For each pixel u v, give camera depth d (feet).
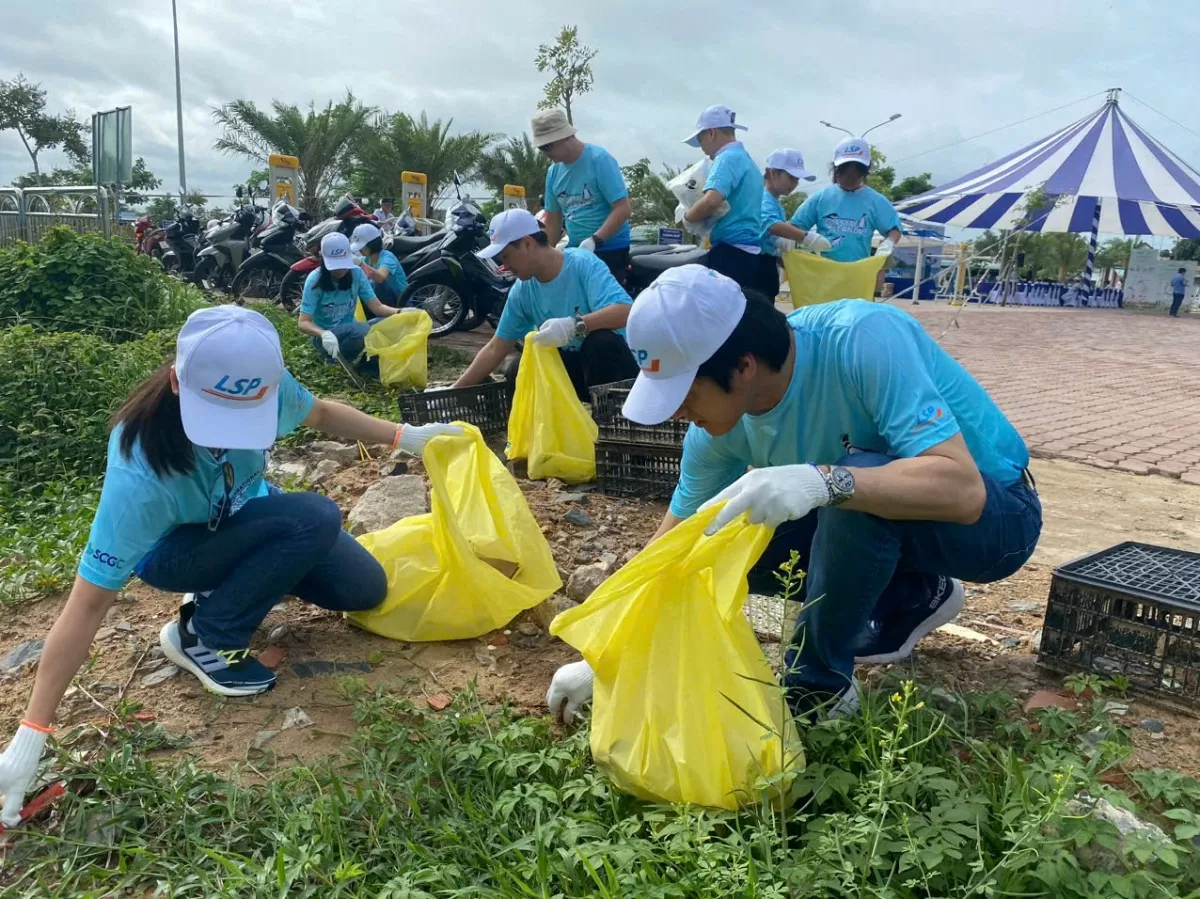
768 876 5.90
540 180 102.94
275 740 8.38
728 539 7.06
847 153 21.86
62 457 16.62
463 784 7.50
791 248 21.38
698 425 7.88
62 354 18.58
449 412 17.53
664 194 103.14
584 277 16.21
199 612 9.26
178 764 7.97
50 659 7.41
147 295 29.17
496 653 10.09
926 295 98.78
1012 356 41.16
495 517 10.85
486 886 6.37
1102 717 7.97
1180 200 66.64
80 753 8.11
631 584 7.13
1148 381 33.78
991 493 8.02
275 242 42.83
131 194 69.97
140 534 7.82
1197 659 8.50
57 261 28.22
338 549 9.86
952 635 10.49
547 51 44.75
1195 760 7.80
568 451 15.61
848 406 7.57
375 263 31.27
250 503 9.25
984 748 7.39
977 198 73.61
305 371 23.30
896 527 7.72
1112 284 126.93
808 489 6.68
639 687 7.16
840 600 7.70
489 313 31.19
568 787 7.08
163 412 7.94
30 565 12.08
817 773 6.79
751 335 7.06
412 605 10.32
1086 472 18.88
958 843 5.97
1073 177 68.08
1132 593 8.75
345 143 95.40
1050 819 6.07
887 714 7.59
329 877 6.36
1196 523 15.33
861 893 5.77
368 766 7.63
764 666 7.12
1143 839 5.87
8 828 7.23
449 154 98.43
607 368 16.42
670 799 6.86
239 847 6.97
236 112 91.15
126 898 6.62
